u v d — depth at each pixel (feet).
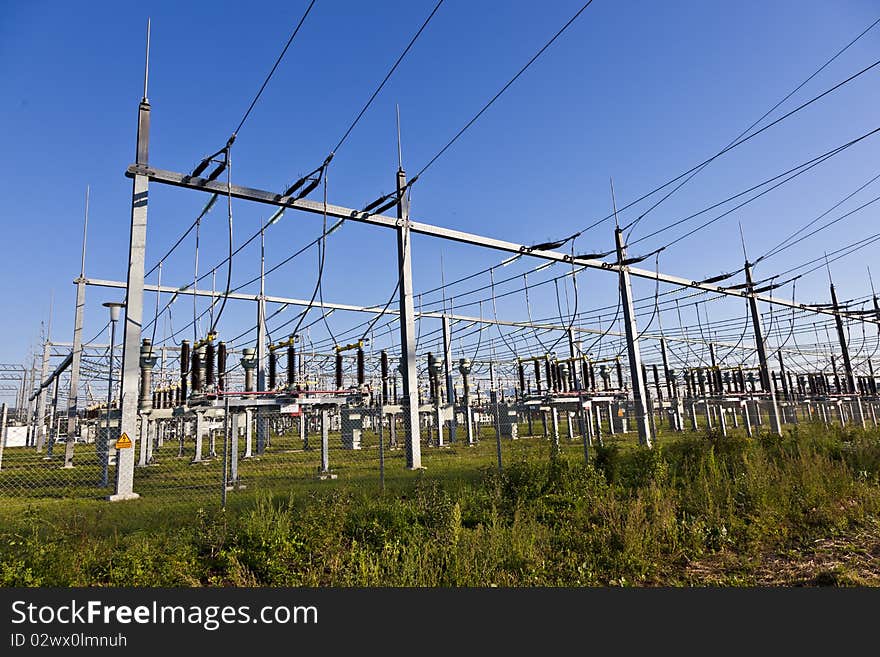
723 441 40.16
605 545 20.95
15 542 18.37
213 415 42.14
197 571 18.92
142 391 45.65
